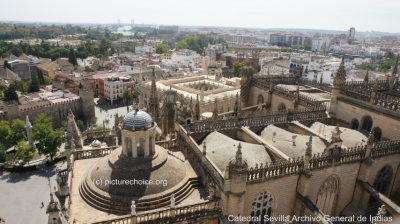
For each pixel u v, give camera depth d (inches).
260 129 2500.0
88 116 6899.6
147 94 7209.6
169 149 2244.1
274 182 1733.5
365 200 2032.5
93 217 1489.9
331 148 1876.2
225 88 6919.3
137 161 1684.3
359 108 2539.4
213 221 1620.3
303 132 2440.9
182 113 2283.5
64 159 4608.8
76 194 1691.7
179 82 7775.6
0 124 5014.8
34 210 3319.4
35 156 4726.9
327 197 1973.4
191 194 1715.1
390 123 2278.5
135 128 1658.5
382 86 3068.4
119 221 1417.3
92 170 1776.6
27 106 6141.7
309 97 3284.9
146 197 1562.5
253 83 3991.1
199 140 2279.8
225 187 1550.2
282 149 2052.2
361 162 1995.6
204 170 1779.0
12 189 3737.7
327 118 2810.0
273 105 3622.0
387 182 2207.2
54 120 6422.2
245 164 1530.5
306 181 1758.1
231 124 2399.1
